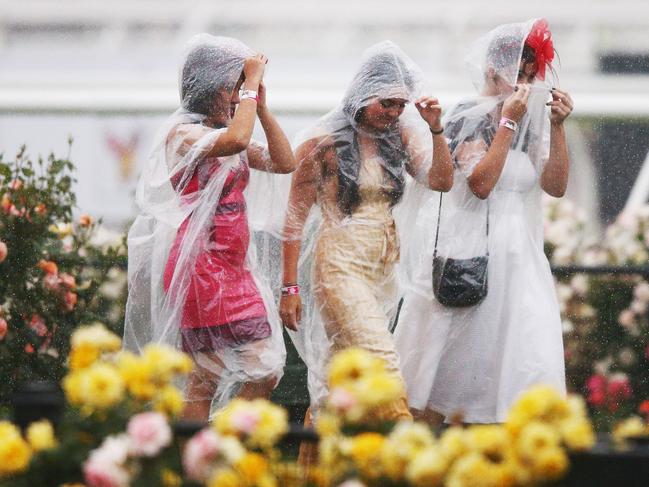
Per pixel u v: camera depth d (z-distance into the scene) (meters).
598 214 22.55
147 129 22.02
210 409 10.67
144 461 6.76
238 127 10.19
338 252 10.88
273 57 25.41
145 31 26.41
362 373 7.16
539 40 11.48
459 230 11.38
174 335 10.47
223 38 10.80
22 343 12.83
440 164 10.96
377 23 26.61
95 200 21.22
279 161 10.89
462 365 11.38
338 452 6.83
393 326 12.81
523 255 11.32
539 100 11.57
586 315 17.47
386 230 11.02
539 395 6.66
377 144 11.08
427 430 6.77
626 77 25.67
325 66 24.89
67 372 12.85
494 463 6.56
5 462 6.81
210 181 10.39
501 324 11.31
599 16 27.67
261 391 10.57
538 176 11.62
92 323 13.38
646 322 17.33
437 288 11.29
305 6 27.44
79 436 7.06
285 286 11.22
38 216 13.15
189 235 10.36
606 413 15.35
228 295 10.38
